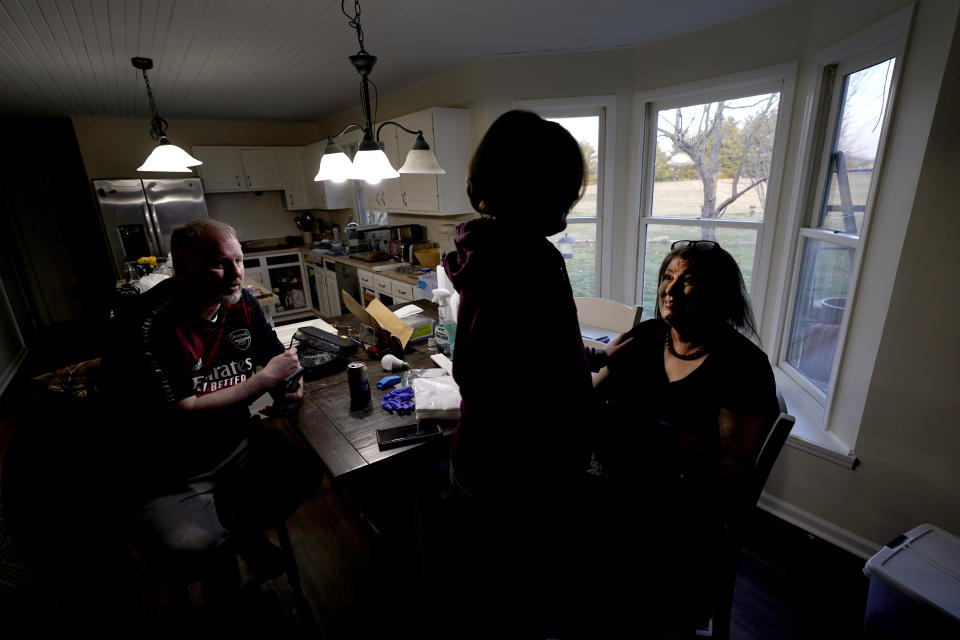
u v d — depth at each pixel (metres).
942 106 1.32
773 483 2.00
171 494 1.29
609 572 1.03
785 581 1.66
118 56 2.76
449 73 3.42
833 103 2.00
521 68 3.02
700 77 2.59
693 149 2.75
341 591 1.65
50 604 1.62
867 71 1.80
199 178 4.86
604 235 3.20
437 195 3.43
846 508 1.77
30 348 4.70
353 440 1.26
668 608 1.04
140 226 4.55
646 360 1.33
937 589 1.23
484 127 3.25
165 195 4.62
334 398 1.51
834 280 2.00
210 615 1.49
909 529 1.61
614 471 1.06
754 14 2.31
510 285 0.73
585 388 0.83
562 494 0.88
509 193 0.73
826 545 1.82
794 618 1.51
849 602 1.57
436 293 1.89
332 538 1.90
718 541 1.09
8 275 4.68
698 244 1.21
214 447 1.39
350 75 3.42
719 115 2.58
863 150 1.83
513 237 0.75
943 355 1.43
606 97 2.95
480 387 0.79
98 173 4.70
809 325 2.21
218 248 1.24
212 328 1.38
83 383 1.86
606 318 2.09
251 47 2.69
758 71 2.31
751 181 2.52
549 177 0.72
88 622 1.55
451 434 1.26
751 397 1.10
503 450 0.82
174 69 3.09
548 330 0.75
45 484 0.98
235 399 1.27
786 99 2.23
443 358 1.71
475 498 0.90
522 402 0.78
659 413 1.25
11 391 3.75
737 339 1.16
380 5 2.13
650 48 2.79
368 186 4.46
